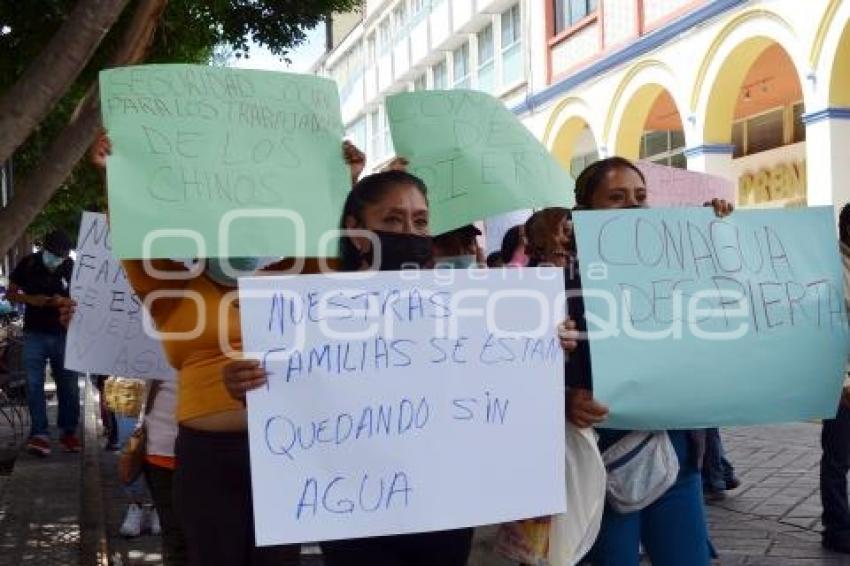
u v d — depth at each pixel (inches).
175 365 112.6
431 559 106.6
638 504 114.3
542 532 109.0
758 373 115.3
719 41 528.4
